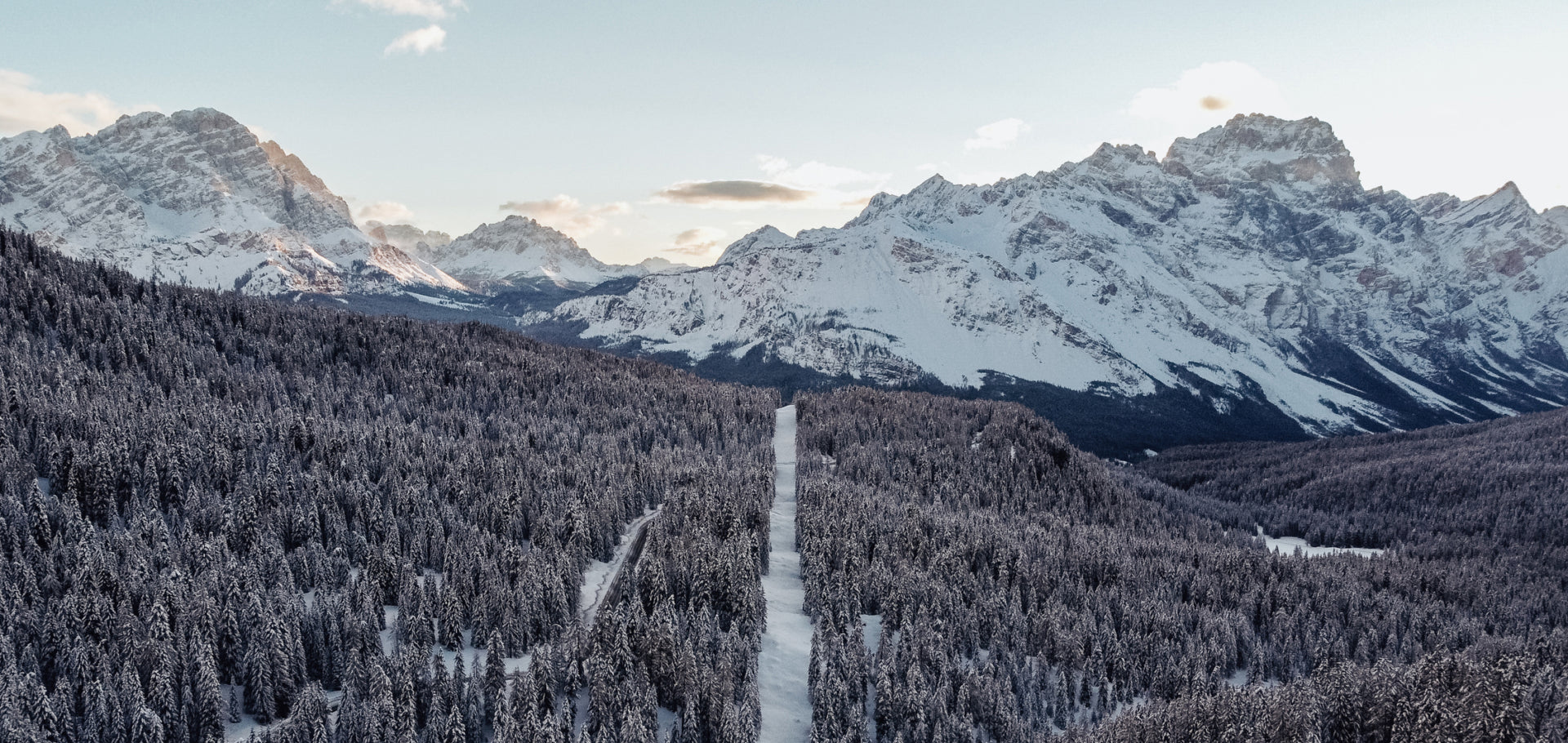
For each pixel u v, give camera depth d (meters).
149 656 90.06
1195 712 97.94
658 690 100.69
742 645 108.00
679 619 110.88
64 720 83.19
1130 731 97.62
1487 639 132.62
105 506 119.38
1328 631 132.12
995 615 124.50
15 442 128.25
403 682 91.19
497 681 94.38
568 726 93.06
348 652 98.69
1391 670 105.12
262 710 91.81
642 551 136.62
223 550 112.50
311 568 115.38
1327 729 99.12
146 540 114.06
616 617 103.62
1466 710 90.19
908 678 102.62
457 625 106.06
